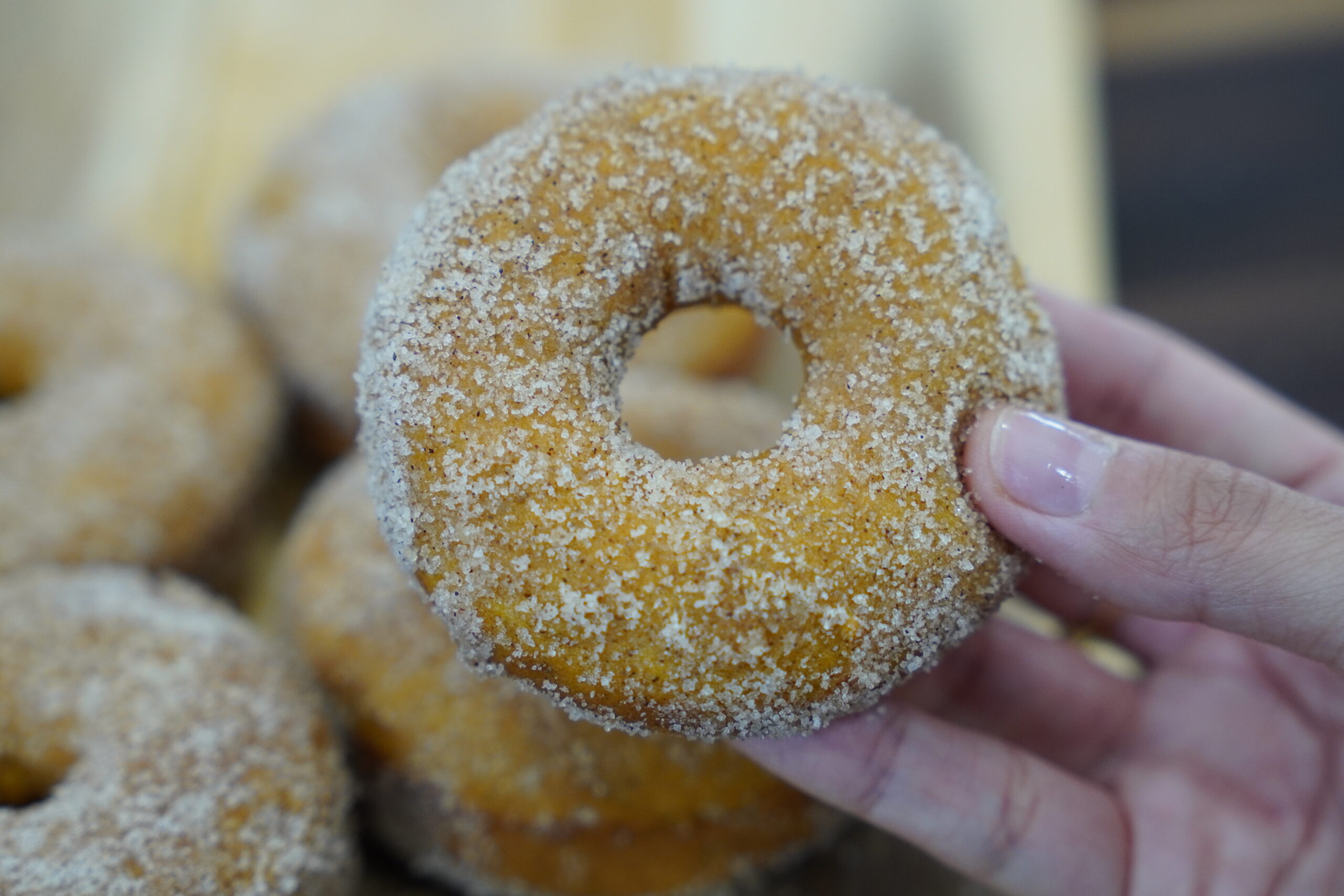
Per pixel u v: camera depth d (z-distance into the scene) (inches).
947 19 14.7
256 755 8.8
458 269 7.2
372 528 10.0
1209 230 16.1
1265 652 9.5
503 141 7.6
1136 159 16.5
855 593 7.1
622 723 7.3
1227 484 7.3
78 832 8.3
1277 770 9.3
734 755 9.2
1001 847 8.8
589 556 7.0
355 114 12.9
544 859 9.3
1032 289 7.7
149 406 11.2
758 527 7.0
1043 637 10.0
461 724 9.2
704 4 16.3
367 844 10.0
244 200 12.9
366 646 9.5
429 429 7.1
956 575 7.2
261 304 12.0
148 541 10.8
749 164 7.4
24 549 10.4
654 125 7.5
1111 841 9.0
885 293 7.3
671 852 9.3
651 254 7.4
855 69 15.2
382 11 16.0
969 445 7.3
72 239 12.3
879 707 8.4
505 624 7.0
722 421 10.1
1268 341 15.3
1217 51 17.0
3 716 8.9
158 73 15.0
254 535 12.1
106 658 9.2
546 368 7.2
